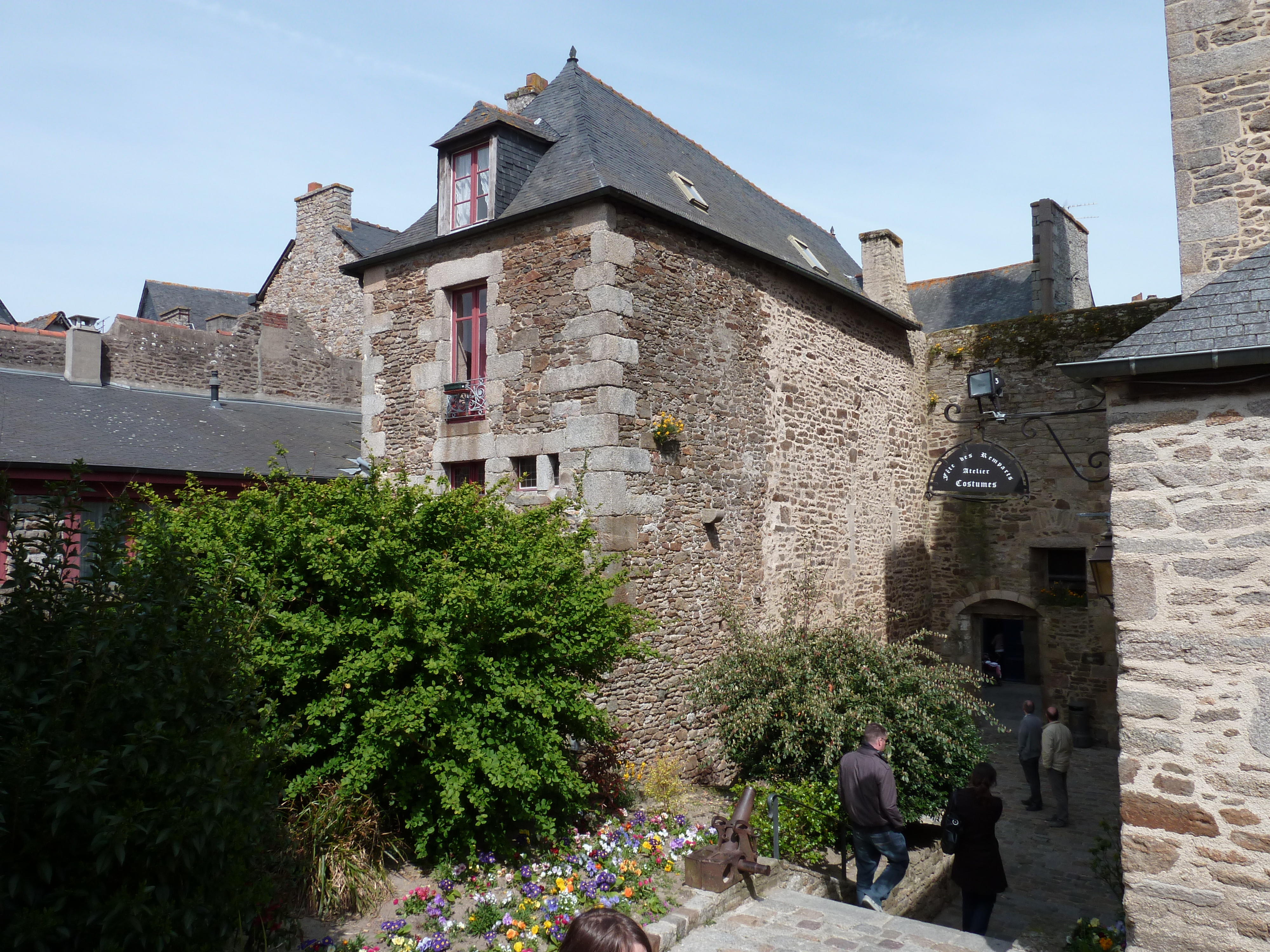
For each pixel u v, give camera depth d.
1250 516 3.92
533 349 8.23
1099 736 11.94
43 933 2.89
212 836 3.41
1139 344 4.21
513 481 8.40
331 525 5.38
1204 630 3.99
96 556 3.67
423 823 5.10
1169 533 4.09
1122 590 4.18
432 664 4.98
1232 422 3.99
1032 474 12.67
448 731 5.03
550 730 5.53
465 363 9.09
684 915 4.77
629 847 5.62
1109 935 4.71
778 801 6.32
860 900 5.77
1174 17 5.11
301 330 14.38
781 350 10.05
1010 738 12.20
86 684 3.20
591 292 7.80
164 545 4.16
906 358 13.10
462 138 8.94
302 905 4.43
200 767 3.36
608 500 7.58
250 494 5.82
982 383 8.86
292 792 4.86
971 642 13.24
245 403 13.06
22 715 3.03
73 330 11.21
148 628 3.56
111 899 3.09
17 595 3.34
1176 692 4.03
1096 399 12.20
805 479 10.41
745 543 9.26
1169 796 4.01
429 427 9.13
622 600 7.59
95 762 3.03
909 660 7.38
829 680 7.22
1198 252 4.92
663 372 8.27
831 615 10.79
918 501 13.25
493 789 5.27
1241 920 3.83
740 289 9.42
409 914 4.55
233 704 3.86
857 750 5.95
